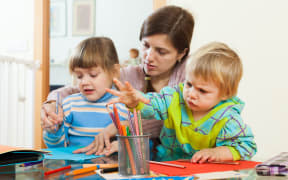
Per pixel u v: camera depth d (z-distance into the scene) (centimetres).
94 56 97
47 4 220
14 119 209
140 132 53
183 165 63
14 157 62
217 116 80
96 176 51
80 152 78
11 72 202
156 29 92
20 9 224
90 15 301
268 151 169
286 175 52
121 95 70
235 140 76
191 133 83
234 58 78
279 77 167
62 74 303
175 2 184
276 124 167
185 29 96
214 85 73
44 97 215
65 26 307
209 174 54
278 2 166
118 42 294
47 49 220
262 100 170
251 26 172
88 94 102
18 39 224
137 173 51
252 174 54
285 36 165
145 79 113
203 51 76
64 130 102
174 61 100
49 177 50
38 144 211
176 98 88
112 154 75
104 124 103
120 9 292
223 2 176
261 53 170
